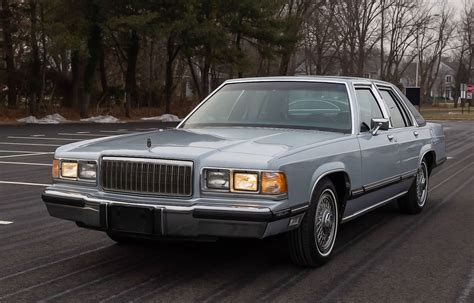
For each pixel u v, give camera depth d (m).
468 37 81.88
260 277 4.99
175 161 4.54
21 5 31.66
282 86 6.30
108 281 4.89
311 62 58.78
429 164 8.23
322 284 4.82
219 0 35.41
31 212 7.76
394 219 7.45
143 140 5.18
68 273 5.11
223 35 35.16
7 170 12.09
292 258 5.16
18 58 34.78
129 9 33.16
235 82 6.66
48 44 32.22
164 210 4.45
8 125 29.16
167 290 4.66
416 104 32.44
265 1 36.94
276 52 39.50
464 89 54.72
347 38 57.00
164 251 5.80
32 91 32.81
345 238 6.41
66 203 4.88
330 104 6.00
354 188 5.61
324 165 5.05
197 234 4.48
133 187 4.67
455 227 6.99
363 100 6.41
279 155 4.55
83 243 6.13
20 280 4.91
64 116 34.72
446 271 5.20
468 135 24.38
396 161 6.66
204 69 40.41
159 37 32.94
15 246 6.01
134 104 43.00
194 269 5.21
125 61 42.00
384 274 5.10
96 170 4.86
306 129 5.77
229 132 5.53
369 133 6.06
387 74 66.00
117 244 6.08
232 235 4.41
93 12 32.59
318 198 5.06
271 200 4.40
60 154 5.11
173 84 49.25
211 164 4.48
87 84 34.38
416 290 4.70
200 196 4.50
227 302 4.39
